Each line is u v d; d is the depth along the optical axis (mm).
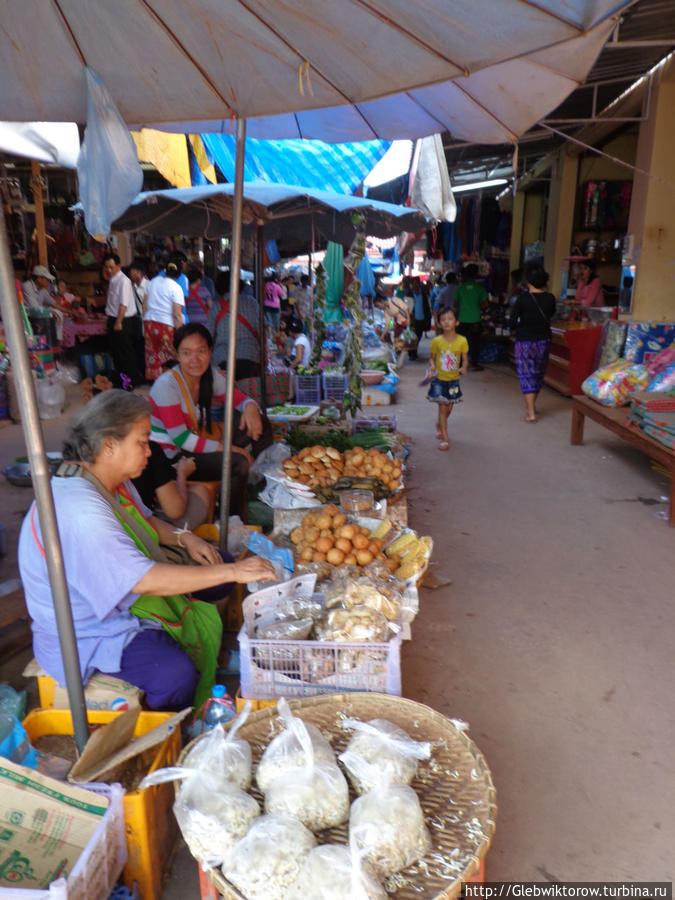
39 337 8789
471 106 3277
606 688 3186
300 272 16406
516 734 2861
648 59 8031
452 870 1678
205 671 2773
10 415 8469
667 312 8938
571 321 10648
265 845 1656
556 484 6254
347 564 3105
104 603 2324
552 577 4352
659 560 4613
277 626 2586
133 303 10164
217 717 2422
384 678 2467
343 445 5617
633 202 9062
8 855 1845
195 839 1746
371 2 1938
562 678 3262
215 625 2801
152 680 2422
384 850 1661
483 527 5199
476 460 7047
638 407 5902
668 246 8703
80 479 2389
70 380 9695
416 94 3430
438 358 7199
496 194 18141
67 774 2162
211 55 2287
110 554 2301
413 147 5945
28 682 3076
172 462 4242
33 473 1922
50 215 12938
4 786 1901
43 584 2375
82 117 2527
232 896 1622
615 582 4285
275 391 8508
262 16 2098
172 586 2363
